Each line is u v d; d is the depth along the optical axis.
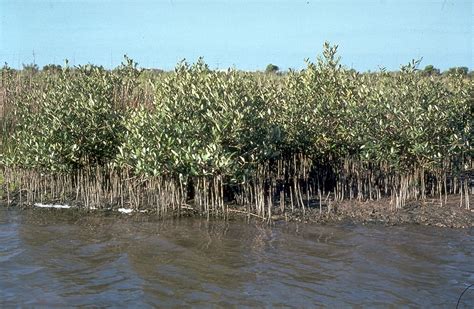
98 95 15.82
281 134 15.20
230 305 8.49
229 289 9.11
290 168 16.45
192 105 14.47
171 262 10.41
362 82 16.86
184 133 13.80
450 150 14.27
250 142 14.07
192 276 9.70
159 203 14.48
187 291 9.02
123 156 14.23
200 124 13.91
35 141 15.39
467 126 14.70
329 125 15.84
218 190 14.27
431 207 14.18
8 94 19.61
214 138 13.83
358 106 15.01
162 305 8.49
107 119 15.63
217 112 13.88
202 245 11.47
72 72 17.50
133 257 10.68
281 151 15.75
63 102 15.80
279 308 8.38
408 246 11.35
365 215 13.68
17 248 11.13
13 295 8.80
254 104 14.37
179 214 13.89
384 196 15.35
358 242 11.65
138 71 18.12
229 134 13.80
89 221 13.29
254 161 14.40
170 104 14.42
